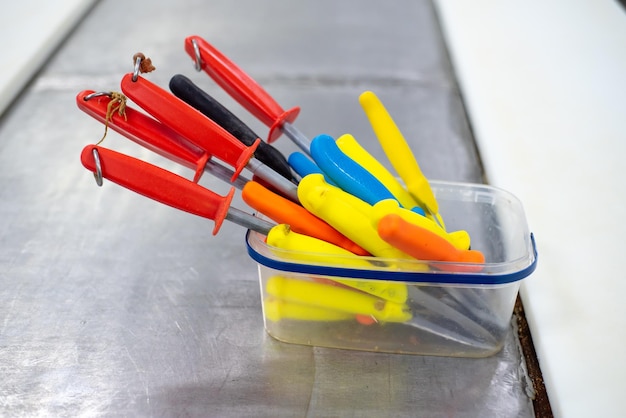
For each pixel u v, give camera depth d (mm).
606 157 835
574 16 1241
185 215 766
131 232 737
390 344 566
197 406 522
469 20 1243
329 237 532
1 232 737
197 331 597
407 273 503
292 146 905
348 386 540
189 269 678
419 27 1285
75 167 863
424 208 603
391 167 858
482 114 941
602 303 609
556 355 556
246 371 554
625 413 506
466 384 545
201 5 1373
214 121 545
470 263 501
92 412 518
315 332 566
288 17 1317
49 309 626
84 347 581
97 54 1167
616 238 692
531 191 774
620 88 1000
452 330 554
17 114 987
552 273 644
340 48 1192
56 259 694
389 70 1121
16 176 843
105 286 655
